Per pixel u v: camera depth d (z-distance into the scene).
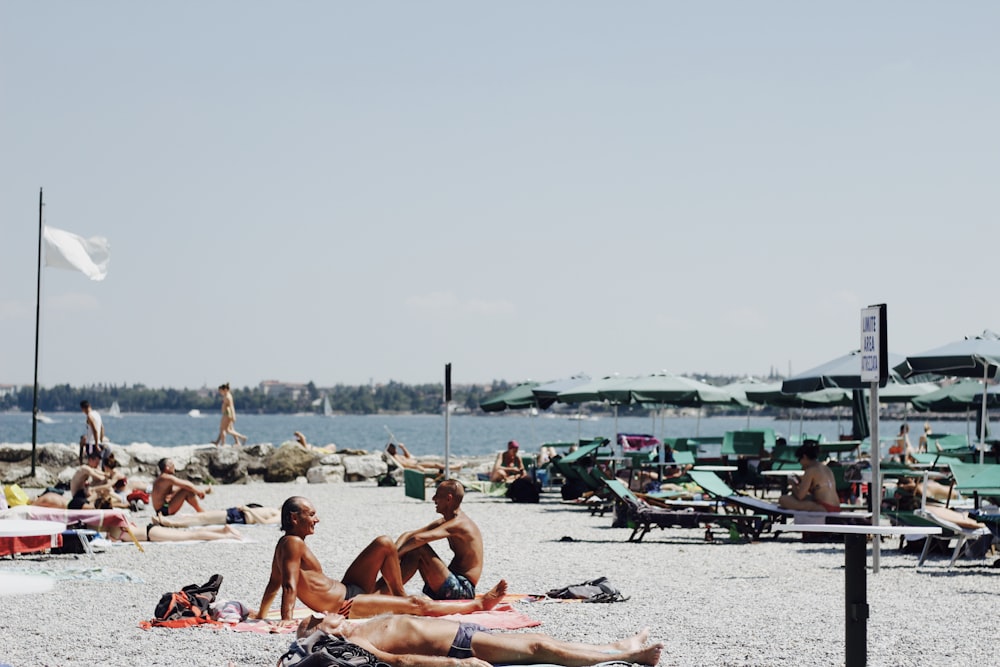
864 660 6.73
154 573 13.29
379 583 9.62
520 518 20.81
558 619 9.88
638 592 11.62
